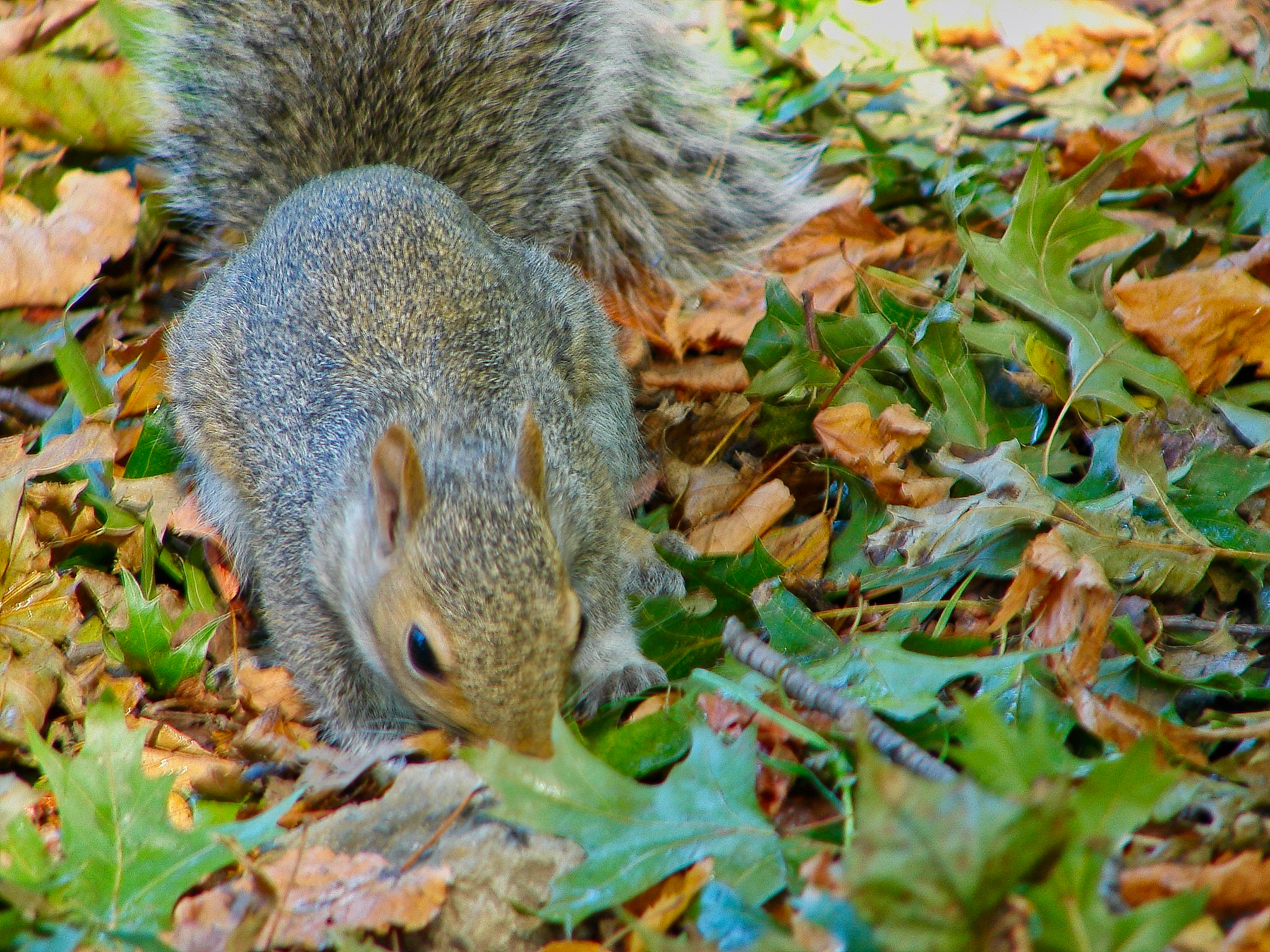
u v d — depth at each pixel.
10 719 5.89
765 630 6.61
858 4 11.77
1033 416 7.46
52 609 6.45
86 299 8.80
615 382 8.28
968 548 6.54
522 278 7.80
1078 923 3.57
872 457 7.17
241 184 9.21
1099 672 5.66
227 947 4.23
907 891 3.40
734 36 11.75
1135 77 11.07
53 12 9.36
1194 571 6.12
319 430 6.77
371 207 7.39
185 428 7.65
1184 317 7.23
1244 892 4.18
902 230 9.66
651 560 7.57
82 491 7.06
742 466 7.96
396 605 5.73
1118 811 3.74
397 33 9.32
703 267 9.83
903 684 5.29
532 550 5.55
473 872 4.85
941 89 11.10
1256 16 11.09
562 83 9.61
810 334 7.59
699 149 10.09
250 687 6.68
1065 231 7.51
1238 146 9.12
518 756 4.68
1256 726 4.99
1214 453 6.59
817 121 10.73
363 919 4.61
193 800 5.77
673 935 4.64
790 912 4.47
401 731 6.55
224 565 7.52
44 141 9.23
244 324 7.28
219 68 9.40
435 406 6.67
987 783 4.14
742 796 4.71
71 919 4.54
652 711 6.06
